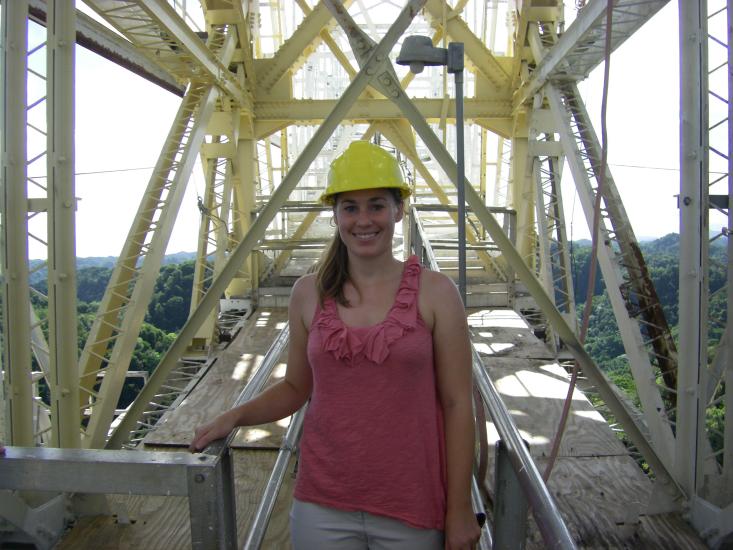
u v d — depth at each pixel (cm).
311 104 1214
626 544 458
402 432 187
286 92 1223
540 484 167
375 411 187
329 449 193
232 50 1039
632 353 580
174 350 479
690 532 465
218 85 891
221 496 160
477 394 252
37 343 518
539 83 895
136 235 674
